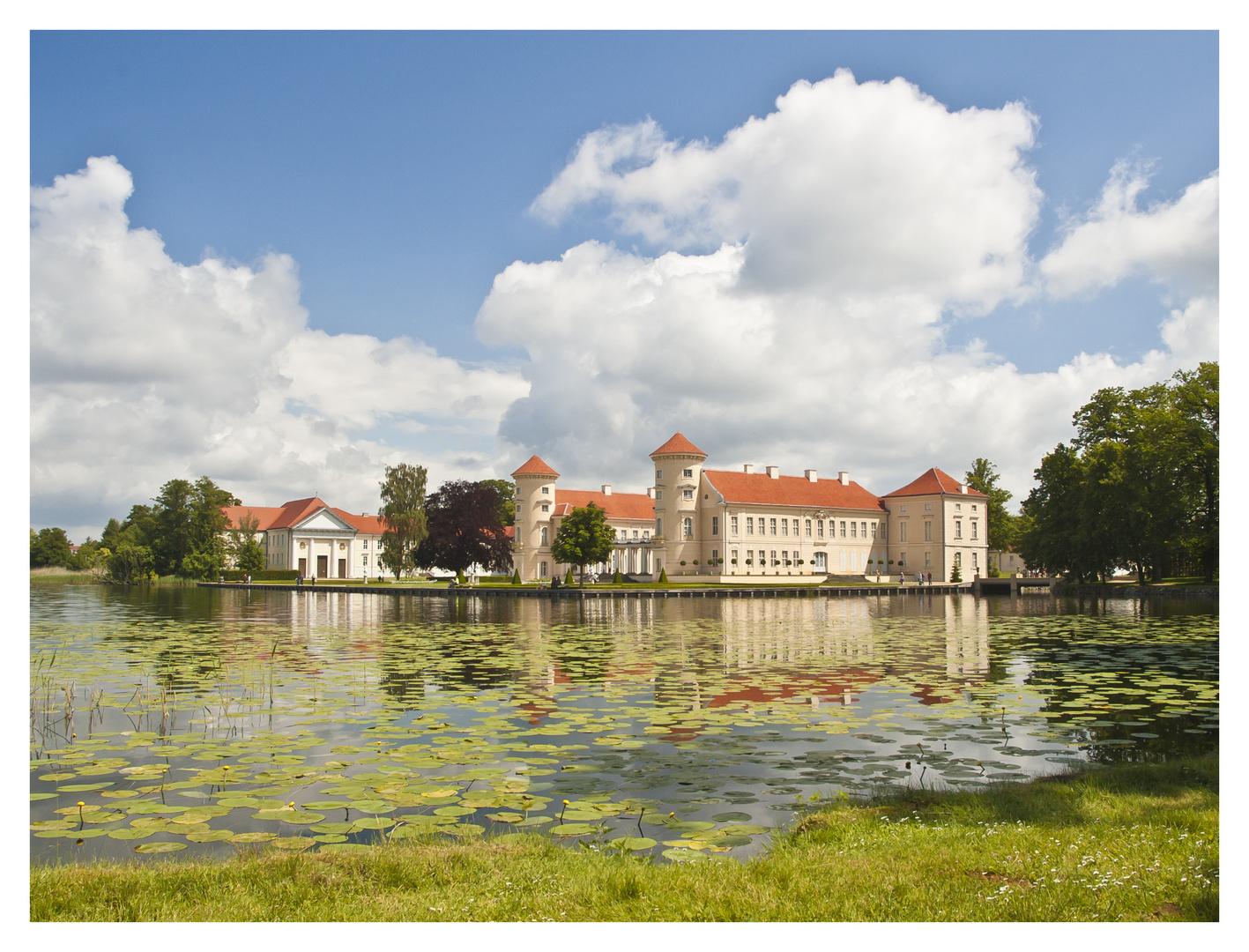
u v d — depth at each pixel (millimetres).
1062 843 7688
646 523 109312
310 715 15477
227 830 9031
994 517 113375
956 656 24625
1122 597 59500
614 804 9930
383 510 93438
